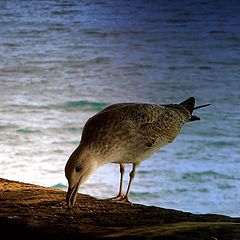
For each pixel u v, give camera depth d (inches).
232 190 803.4
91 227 245.1
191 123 1090.1
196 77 1656.0
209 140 1003.3
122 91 1501.0
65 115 1216.2
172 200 776.3
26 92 1425.9
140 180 814.5
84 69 1737.2
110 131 290.8
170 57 1952.5
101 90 1489.9
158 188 800.3
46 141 1013.8
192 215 268.8
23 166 894.4
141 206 284.2
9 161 911.7
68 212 267.6
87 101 1353.3
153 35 2421.3
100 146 288.4
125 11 3122.5
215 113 1235.2
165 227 236.1
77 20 2753.4
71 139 1034.7
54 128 1102.4
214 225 234.5
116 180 792.9
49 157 929.5
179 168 870.4
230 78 1641.2
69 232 239.0
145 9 3218.5
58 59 1886.1
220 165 894.4
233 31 2486.5
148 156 317.1
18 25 2559.1
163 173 845.8
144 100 1465.3
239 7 3255.4
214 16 2957.7
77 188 278.7
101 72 1707.7
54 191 303.9
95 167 287.7
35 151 957.8
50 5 3218.5
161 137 321.4
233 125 1105.4
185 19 2876.5
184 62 1872.5
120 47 2137.1
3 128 1090.7
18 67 1752.0
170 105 349.4
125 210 275.3
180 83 1592.0
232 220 261.3
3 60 1857.8
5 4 3221.0
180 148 953.5
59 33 2388.0
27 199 286.5
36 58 1886.1
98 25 2630.4
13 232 248.5
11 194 295.6
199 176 845.8
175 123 334.0
